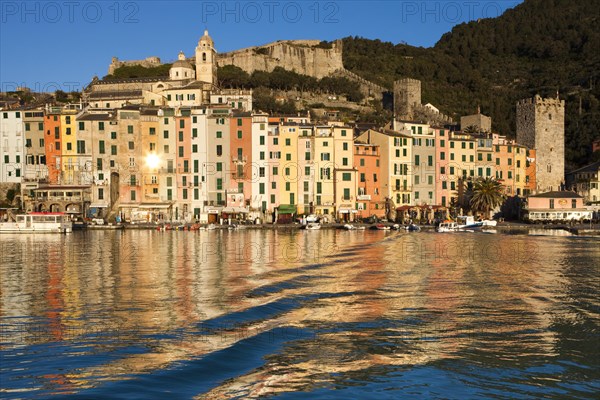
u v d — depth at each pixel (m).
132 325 36.16
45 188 163.88
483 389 25.44
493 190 170.75
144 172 171.00
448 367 28.22
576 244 103.44
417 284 53.78
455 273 61.81
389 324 36.88
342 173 172.38
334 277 58.62
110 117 171.00
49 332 34.31
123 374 26.48
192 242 109.62
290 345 31.69
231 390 24.83
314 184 171.62
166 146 171.88
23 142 170.38
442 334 34.34
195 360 28.58
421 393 24.84
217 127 170.50
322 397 24.25
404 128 184.50
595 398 24.64
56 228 140.62
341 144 173.12
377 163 179.50
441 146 185.25
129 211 168.62
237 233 141.50
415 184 182.25
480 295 47.75
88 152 169.75
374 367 28.09
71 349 30.55
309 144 171.75
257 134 170.50
